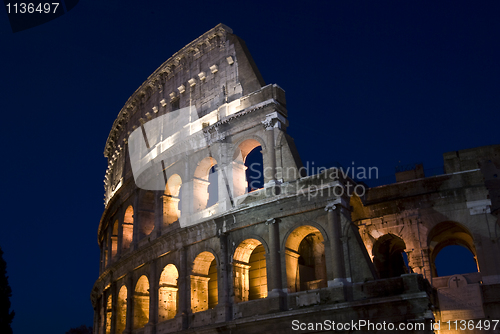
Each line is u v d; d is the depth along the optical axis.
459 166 55.47
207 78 68.38
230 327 51.91
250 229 55.22
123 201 74.81
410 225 55.00
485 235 52.00
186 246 59.81
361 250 49.03
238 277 55.62
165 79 75.81
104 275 73.75
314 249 59.34
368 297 47.19
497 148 55.19
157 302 61.34
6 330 68.81
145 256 64.50
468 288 50.47
